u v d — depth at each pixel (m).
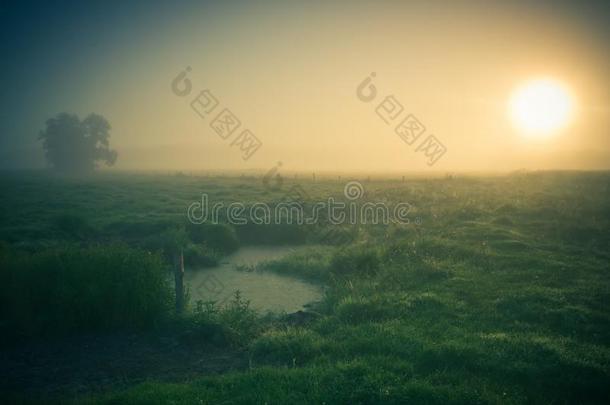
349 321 9.70
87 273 9.80
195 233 20.38
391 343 8.05
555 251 15.72
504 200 26.44
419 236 18.17
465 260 14.45
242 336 9.06
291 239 21.84
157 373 7.61
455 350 7.54
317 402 6.02
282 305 11.99
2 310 9.65
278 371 7.10
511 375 6.91
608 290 11.20
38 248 16.34
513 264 13.83
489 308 10.10
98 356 8.32
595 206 22.83
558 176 41.16
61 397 6.63
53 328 9.39
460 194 30.67
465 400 6.07
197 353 8.48
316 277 14.81
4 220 23.27
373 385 6.37
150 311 9.68
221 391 6.45
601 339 8.41
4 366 7.85
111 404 6.16
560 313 9.49
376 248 15.34
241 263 17.62
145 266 10.10
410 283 12.27
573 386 6.60
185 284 14.21
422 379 6.74
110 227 21.75
